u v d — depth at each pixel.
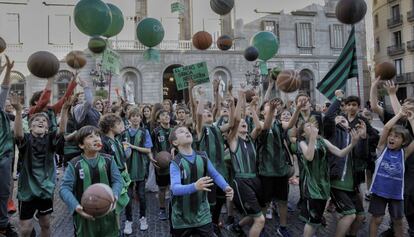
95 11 7.20
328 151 5.46
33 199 5.06
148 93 31.30
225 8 9.08
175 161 4.56
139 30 9.01
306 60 35.53
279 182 6.33
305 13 35.94
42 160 5.12
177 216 4.41
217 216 6.16
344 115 6.65
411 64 39.75
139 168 6.85
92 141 4.27
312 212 5.33
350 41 7.21
